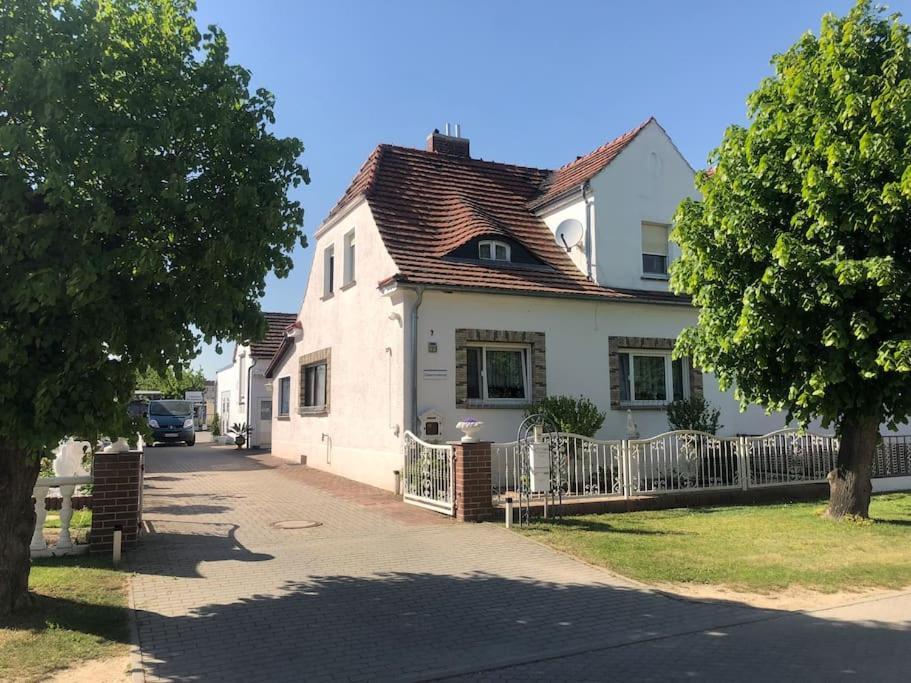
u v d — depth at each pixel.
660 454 12.23
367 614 6.23
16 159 5.04
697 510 11.70
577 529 9.85
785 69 9.94
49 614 5.98
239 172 6.30
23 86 5.02
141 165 5.64
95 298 5.20
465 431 10.69
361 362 15.16
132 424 6.23
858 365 8.96
